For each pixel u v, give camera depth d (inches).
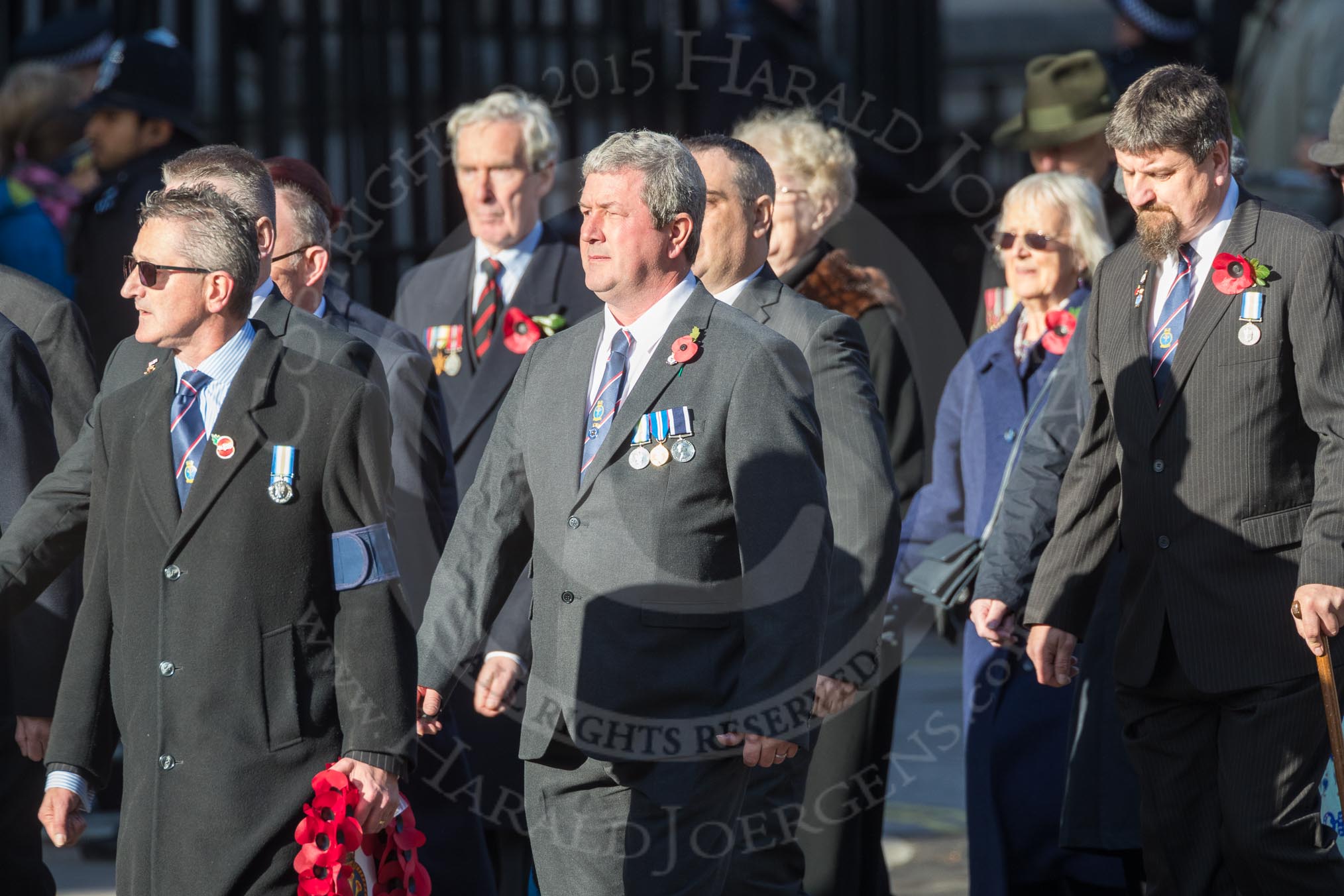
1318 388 580.7
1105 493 649.6
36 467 652.1
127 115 944.9
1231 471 599.5
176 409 550.6
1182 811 623.2
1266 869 598.2
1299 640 593.9
